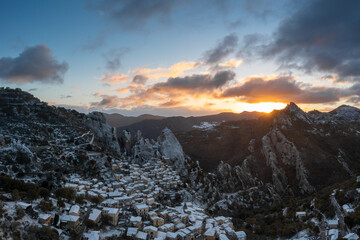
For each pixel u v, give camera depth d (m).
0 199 103.31
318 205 164.88
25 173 156.00
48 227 98.38
